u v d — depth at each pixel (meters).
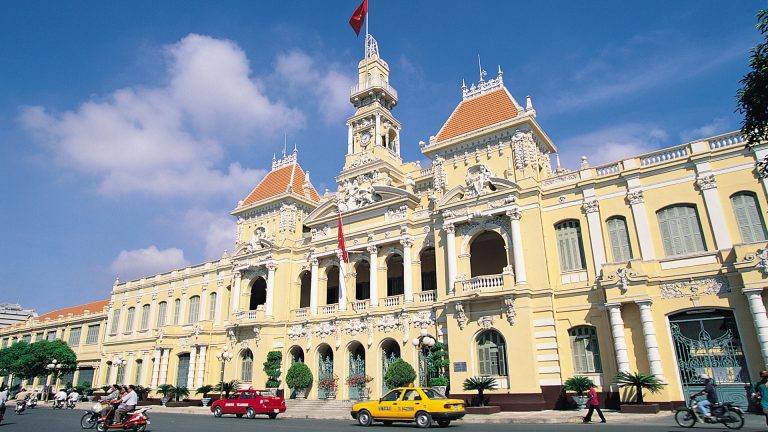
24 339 93.31
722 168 33.31
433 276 47.88
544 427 24.62
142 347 65.94
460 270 40.06
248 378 51.81
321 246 50.28
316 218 52.41
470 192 40.94
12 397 80.69
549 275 37.25
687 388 30.95
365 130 55.22
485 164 42.28
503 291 36.47
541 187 39.53
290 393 47.91
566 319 36.00
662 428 22.69
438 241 42.50
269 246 53.97
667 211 34.81
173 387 55.59
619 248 35.78
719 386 30.11
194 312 62.88
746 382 29.45
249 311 52.81
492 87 46.50
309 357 47.72
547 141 44.03
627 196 36.09
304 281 55.94
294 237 55.56
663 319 32.28
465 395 36.69
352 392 44.31
